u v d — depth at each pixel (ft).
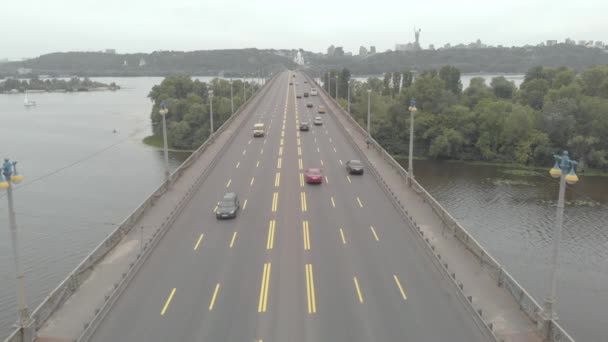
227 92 533.96
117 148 374.02
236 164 178.91
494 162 321.93
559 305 129.59
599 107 298.76
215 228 112.78
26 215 202.69
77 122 522.47
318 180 150.71
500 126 323.98
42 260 159.02
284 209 126.52
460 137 325.21
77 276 82.48
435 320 73.51
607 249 165.78
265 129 257.14
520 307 75.82
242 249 100.17
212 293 81.56
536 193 238.89
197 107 407.03
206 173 163.63
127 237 104.73
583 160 296.51
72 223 193.67
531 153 310.86
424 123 346.33
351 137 221.25
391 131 367.04
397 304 78.02
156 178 270.46
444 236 105.70
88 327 69.15
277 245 102.22
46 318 72.13
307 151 202.18
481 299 78.69
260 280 86.17
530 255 161.48
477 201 223.71
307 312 75.41
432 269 90.99
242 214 122.72
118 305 77.87
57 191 240.12
